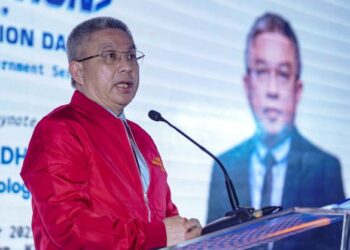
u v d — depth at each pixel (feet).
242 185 13.84
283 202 14.58
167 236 6.97
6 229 10.26
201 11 13.42
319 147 15.39
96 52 8.18
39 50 10.87
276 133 14.56
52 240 7.01
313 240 14.34
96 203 7.52
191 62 13.16
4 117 10.40
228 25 13.88
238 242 6.18
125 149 8.05
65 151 7.33
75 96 8.23
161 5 12.75
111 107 8.32
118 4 12.08
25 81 10.68
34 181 7.17
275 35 14.70
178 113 12.88
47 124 7.54
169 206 8.85
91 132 7.79
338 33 16.15
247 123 14.06
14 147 10.46
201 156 13.19
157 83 12.57
